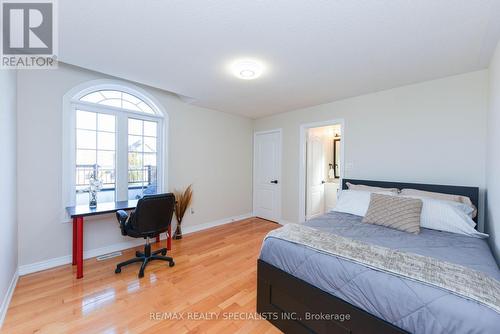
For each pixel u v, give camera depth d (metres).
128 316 1.70
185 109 3.66
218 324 1.64
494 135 1.82
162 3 1.39
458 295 1.00
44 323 1.61
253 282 2.21
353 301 1.25
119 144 2.98
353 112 3.27
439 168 2.53
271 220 4.54
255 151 4.85
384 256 1.36
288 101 3.51
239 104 3.71
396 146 2.85
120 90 2.97
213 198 4.13
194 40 1.80
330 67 2.27
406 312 1.07
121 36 1.75
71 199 2.59
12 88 1.99
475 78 2.32
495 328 0.87
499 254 1.63
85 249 2.67
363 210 2.50
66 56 2.08
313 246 1.54
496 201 1.73
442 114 2.51
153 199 2.38
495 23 1.53
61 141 2.47
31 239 2.30
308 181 4.15
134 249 2.98
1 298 1.65
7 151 1.82
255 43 1.84
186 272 2.39
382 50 1.93
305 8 1.42
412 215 2.01
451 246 1.62
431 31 1.64
